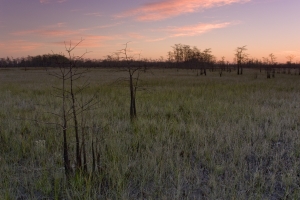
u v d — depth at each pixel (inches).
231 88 602.9
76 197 124.3
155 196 127.8
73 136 205.9
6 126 236.4
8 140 202.7
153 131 230.1
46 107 330.6
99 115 281.1
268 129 230.5
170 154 173.5
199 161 170.9
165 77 1186.0
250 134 216.2
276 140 212.2
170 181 142.2
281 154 176.1
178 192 124.7
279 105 368.8
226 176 145.9
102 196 126.6
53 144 194.1
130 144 193.6
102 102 367.6
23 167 159.3
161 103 368.8
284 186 139.6
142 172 148.2
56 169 152.0
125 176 146.9
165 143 202.1
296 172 153.7
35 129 225.8
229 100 409.4
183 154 181.0
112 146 178.5
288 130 231.3
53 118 266.5
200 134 213.6
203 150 180.7
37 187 134.0
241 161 161.9
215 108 323.6
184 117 289.6
